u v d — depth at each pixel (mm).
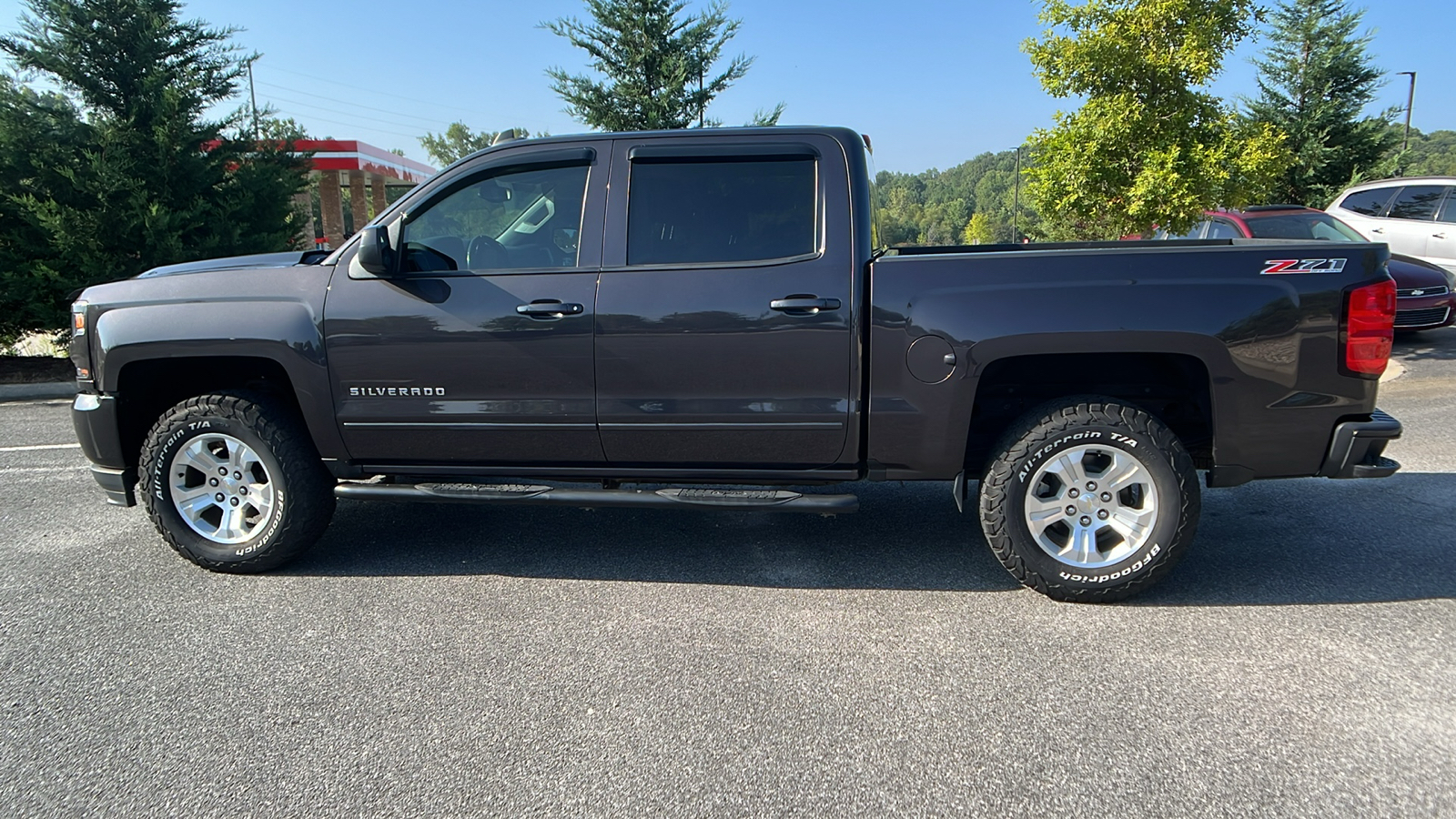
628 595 3715
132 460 4152
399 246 3812
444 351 3709
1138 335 3287
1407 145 26500
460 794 2355
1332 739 2543
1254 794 2295
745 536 4457
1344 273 3256
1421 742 2516
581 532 4555
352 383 3805
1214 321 3258
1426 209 11023
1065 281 3332
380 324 3729
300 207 13000
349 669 3078
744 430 3625
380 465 3955
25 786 2418
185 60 11102
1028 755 2494
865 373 3516
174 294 3920
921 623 3387
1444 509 4664
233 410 3879
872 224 3635
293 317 3793
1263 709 2713
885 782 2383
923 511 4809
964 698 2818
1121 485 3457
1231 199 8438
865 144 3869
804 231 3582
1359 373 3279
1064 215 9336
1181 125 8359
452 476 3945
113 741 2641
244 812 2295
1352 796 2279
